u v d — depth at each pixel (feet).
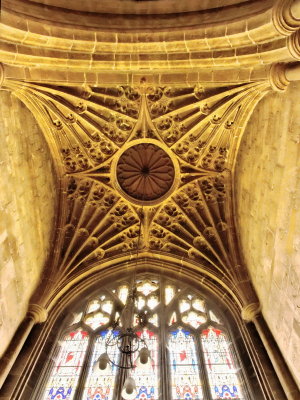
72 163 43.55
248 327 35.09
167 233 45.91
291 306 27.27
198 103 38.45
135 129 41.63
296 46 22.85
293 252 26.94
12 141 31.55
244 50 27.32
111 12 28.71
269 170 32.07
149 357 24.71
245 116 37.81
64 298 39.45
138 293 42.22
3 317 28.99
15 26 24.36
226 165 43.29
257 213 35.55
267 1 24.39
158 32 28.09
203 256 43.50
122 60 29.37
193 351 35.14
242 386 31.35
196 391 30.89
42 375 32.01
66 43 27.40
